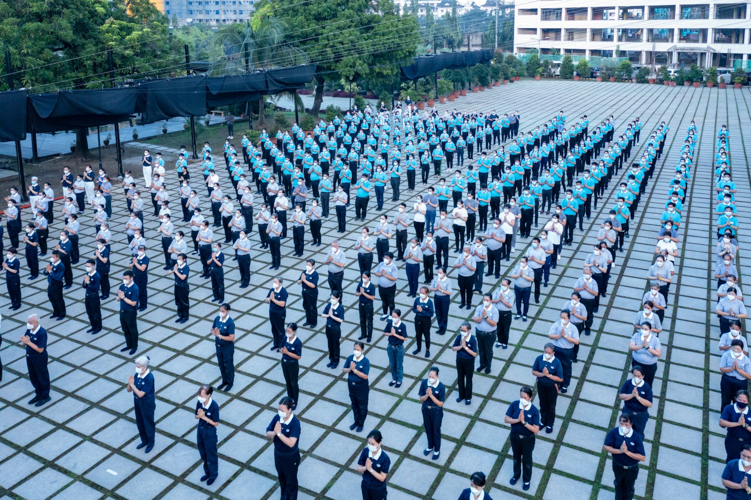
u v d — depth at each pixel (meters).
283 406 9.11
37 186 23.91
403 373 12.96
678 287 17.00
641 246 20.12
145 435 10.86
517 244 20.14
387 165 29.59
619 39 86.44
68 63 29.58
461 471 10.11
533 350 13.77
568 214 19.97
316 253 19.86
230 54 39.75
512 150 29.09
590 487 9.67
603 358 13.39
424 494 9.60
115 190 28.30
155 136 40.47
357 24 42.41
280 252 19.62
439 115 46.16
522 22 95.06
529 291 14.79
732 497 8.23
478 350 12.92
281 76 35.75
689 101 52.91
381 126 35.94
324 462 10.40
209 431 9.82
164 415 11.85
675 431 10.95
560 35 92.19
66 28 28.14
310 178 24.56
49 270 15.62
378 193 23.83
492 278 17.56
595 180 22.66
